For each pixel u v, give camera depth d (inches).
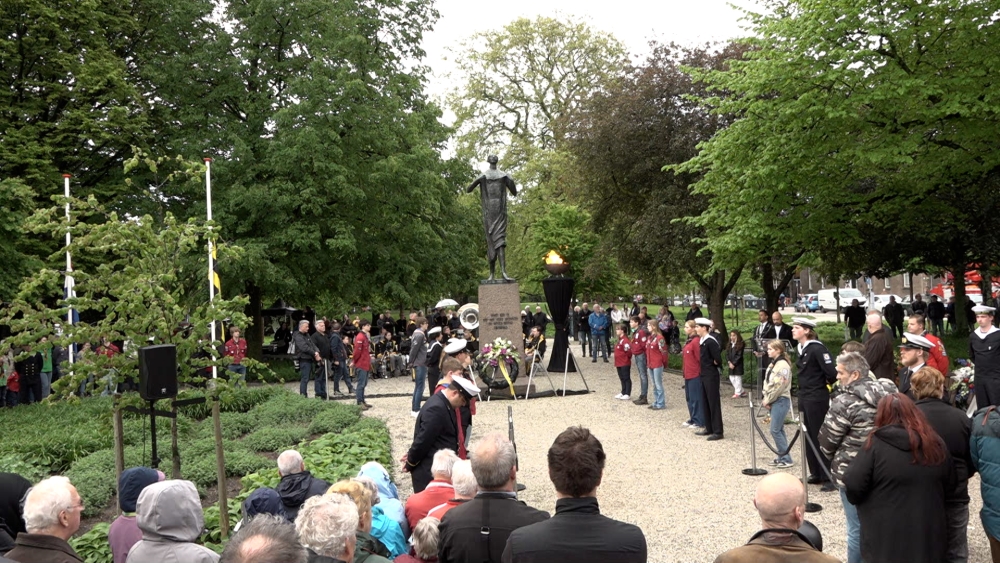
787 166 558.6
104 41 899.4
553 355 870.4
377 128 967.6
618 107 938.7
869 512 192.7
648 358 615.8
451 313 1246.9
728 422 547.2
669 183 906.7
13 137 806.5
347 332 937.5
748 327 1405.0
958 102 487.5
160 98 993.5
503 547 160.1
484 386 691.4
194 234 327.6
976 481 384.5
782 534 138.6
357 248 977.5
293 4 948.0
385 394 754.2
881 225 683.4
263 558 105.6
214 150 941.2
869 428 225.6
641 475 401.1
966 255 987.3
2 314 335.0
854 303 1131.3
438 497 220.7
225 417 563.5
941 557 186.1
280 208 909.2
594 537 136.5
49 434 490.6
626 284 1593.3
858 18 513.0
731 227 644.7
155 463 287.3
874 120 540.7
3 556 159.8
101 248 311.7
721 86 601.3
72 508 166.4
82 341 301.7
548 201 1514.5
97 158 928.9
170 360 282.4
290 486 233.6
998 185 685.9
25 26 842.2
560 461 141.2
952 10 504.1
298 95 938.1
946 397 387.5
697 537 299.0
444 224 1134.4
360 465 399.9
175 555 156.9
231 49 976.3
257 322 997.2
